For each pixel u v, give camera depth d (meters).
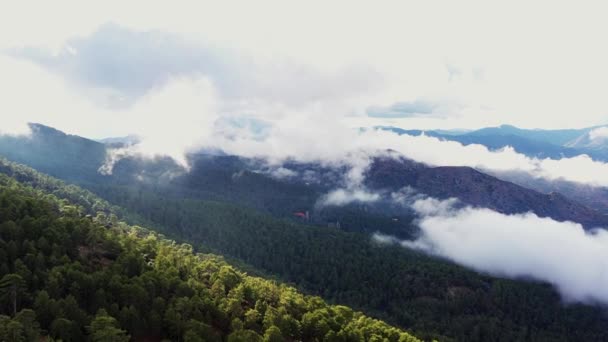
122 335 75.81
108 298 89.44
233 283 119.62
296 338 104.62
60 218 120.06
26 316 71.88
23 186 176.00
